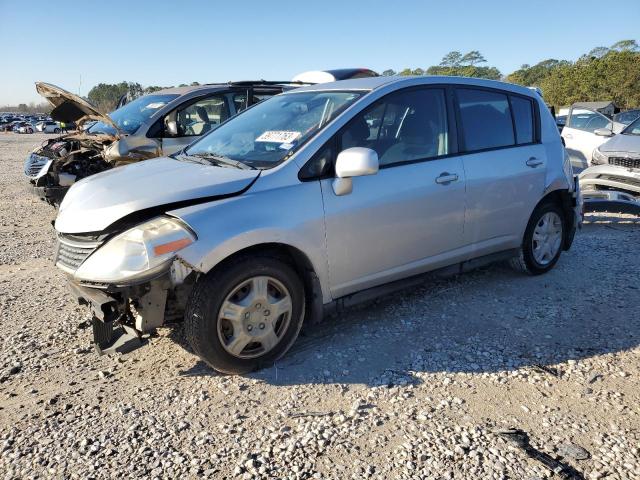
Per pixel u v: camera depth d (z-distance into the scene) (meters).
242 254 3.34
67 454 2.72
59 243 3.58
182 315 3.42
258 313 3.41
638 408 3.09
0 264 6.03
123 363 3.65
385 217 3.86
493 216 4.63
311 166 3.60
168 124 7.61
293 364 3.59
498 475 2.55
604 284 5.04
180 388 3.33
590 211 7.52
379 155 3.92
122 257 3.06
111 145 7.10
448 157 4.31
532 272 5.23
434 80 4.38
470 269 4.67
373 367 3.56
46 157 8.44
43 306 4.67
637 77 48.53
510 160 4.72
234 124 4.57
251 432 2.89
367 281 3.91
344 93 4.13
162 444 2.79
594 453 2.70
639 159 7.77
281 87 8.39
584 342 3.89
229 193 3.35
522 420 2.99
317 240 3.54
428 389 3.30
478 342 3.91
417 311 4.45
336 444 2.78
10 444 2.80
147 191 3.34
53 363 3.66
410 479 2.53
